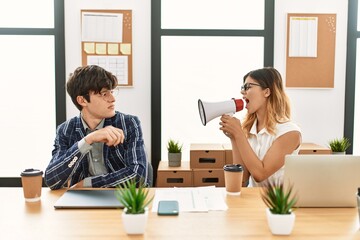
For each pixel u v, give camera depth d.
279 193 1.21
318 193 1.44
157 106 3.25
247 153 1.91
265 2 3.19
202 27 3.27
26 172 1.55
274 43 3.21
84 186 1.76
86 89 1.83
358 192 1.29
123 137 1.73
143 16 3.16
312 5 3.18
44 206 1.48
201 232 1.20
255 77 2.09
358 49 3.27
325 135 3.26
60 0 3.12
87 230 1.22
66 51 3.16
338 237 1.16
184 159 3.34
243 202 1.52
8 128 3.29
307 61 3.20
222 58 3.30
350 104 3.25
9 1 3.21
